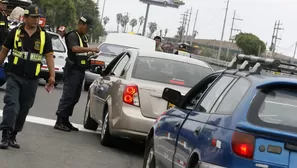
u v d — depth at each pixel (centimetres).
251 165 529
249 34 8431
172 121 723
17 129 941
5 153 898
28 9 909
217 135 563
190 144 625
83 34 1217
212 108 631
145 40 2284
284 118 544
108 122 1038
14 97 909
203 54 10950
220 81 667
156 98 995
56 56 2077
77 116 1442
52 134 1122
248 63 650
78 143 1070
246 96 564
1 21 1462
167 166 704
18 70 907
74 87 1197
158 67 1054
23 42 909
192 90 745
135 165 945
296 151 530
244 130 537
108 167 902
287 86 561
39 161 877
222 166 542
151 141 806
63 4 5766
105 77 1159
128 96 996
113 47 2198
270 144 531
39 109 1414
